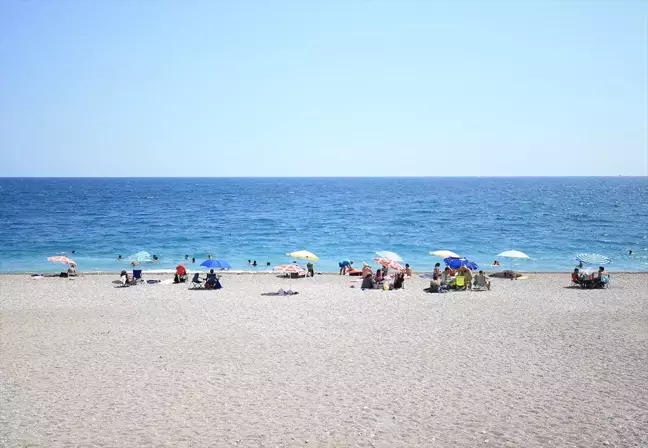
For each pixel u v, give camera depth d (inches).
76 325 801.6
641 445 428.8
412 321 829.8
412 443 432.8
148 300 990.4
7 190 7421.3
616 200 5265.8
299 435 445.7
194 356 652.1
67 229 2596.0
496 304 964.6
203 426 461.4
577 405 508.7
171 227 2716.5
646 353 670.5
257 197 5964.6
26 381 565.3
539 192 7283.5
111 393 534.0
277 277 1290.6
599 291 1109.7
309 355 657.0
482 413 490.3
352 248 1955.0
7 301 978.1
